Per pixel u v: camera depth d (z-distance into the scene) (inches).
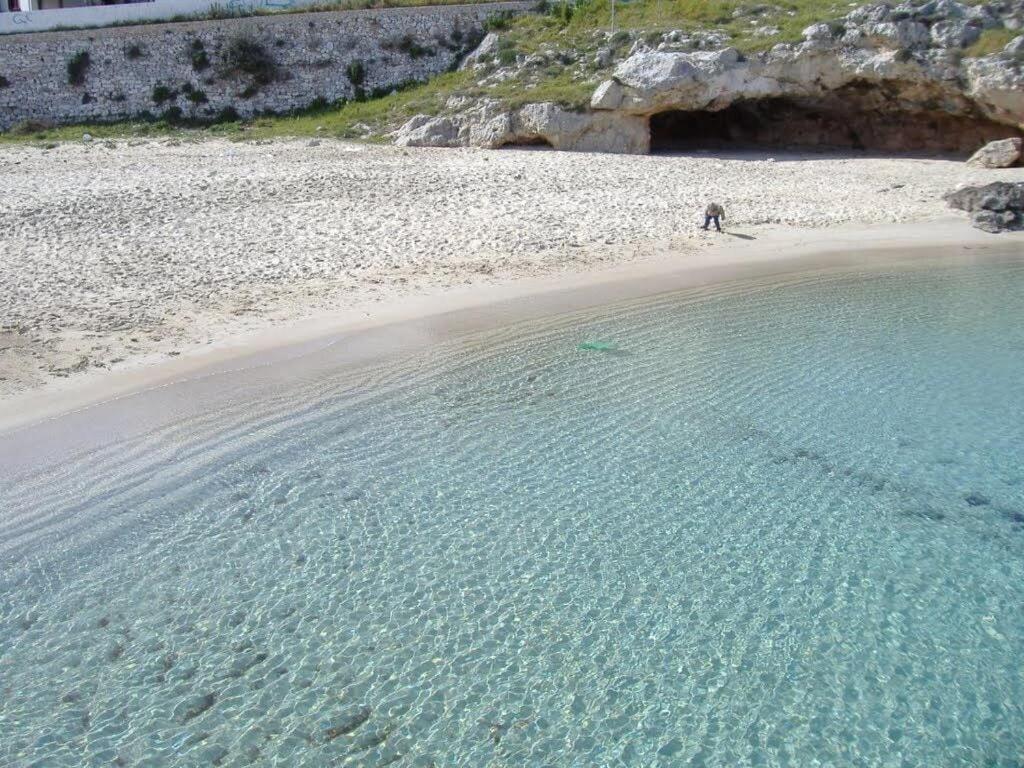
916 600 335.0
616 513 388.5
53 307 601.0
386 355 548.1
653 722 274.8
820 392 512.4
